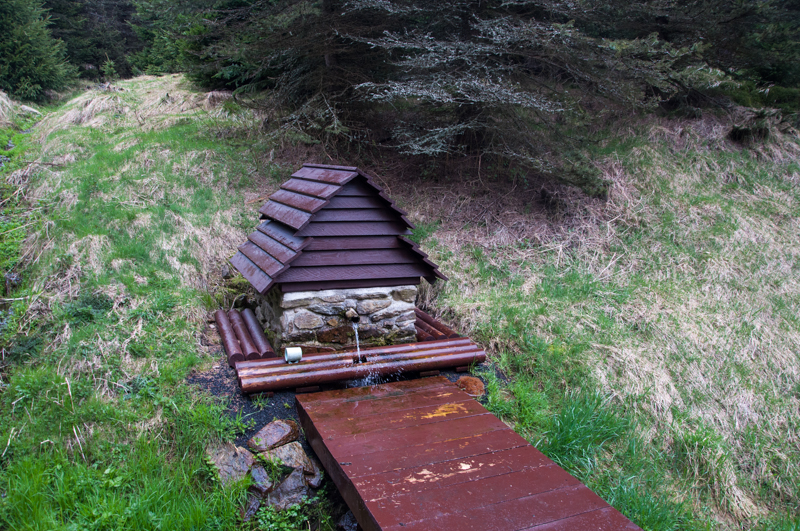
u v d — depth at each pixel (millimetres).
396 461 3090
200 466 3551
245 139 8828
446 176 8141
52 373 4133
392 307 4902
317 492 3523
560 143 7738
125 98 10695
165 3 9086
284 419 3984
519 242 7004
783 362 5328
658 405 4711
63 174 7293
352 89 7977
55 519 3080
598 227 7203
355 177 4484
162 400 3986
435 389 4277
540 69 9172
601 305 5938
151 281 5520
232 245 6586
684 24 8234
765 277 6402
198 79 10492
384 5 6777
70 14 18969
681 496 4082
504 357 5172
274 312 4836
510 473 3014
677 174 8156
